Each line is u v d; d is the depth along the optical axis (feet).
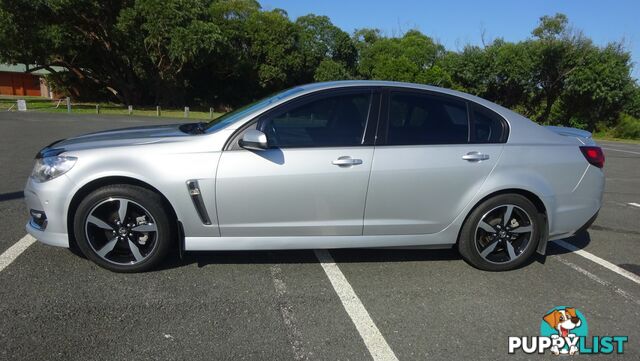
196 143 11.49
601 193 13.66
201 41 102.73
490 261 12.98
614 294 12.00
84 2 94.27
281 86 153.69
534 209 12.81
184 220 11.53
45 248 13.24
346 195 11.77
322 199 11.71
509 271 13.20
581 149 13.35
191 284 11.50
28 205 11.89
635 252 15.34
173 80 124.88
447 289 11.89
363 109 12.16
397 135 12.14
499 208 12.71
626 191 26.66
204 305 10.52
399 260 13.66
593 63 118.32
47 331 9.20
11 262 12.25
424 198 12.19
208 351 8.83
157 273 12.02
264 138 10.90
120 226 11.61
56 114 73.46
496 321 10.44
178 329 9.51
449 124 12.59
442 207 12.38
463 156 12.28
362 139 11.94
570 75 120.98
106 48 111.96
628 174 33.88
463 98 12.91
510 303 11.29
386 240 12.41
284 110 11.82
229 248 11.85
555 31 123.03
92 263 12.36
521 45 128.57
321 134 11.85
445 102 12.75
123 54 116.67
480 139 12.67
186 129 13.28
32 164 26.02
